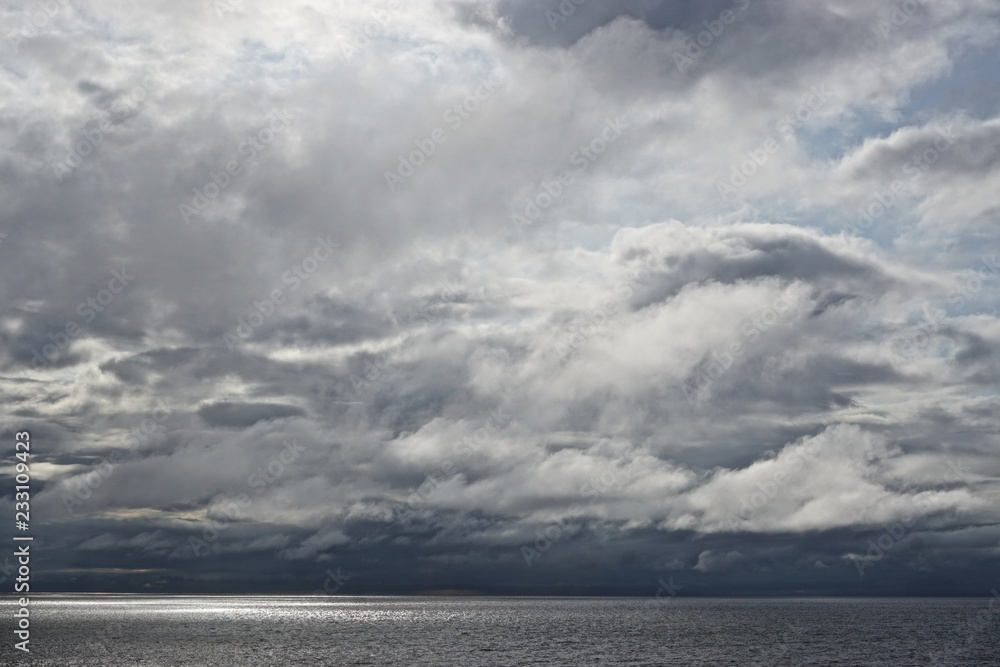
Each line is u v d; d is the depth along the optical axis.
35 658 114.75
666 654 117.50
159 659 112.44
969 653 119.25
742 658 111.88
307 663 106.31
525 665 103.50
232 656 115.94
